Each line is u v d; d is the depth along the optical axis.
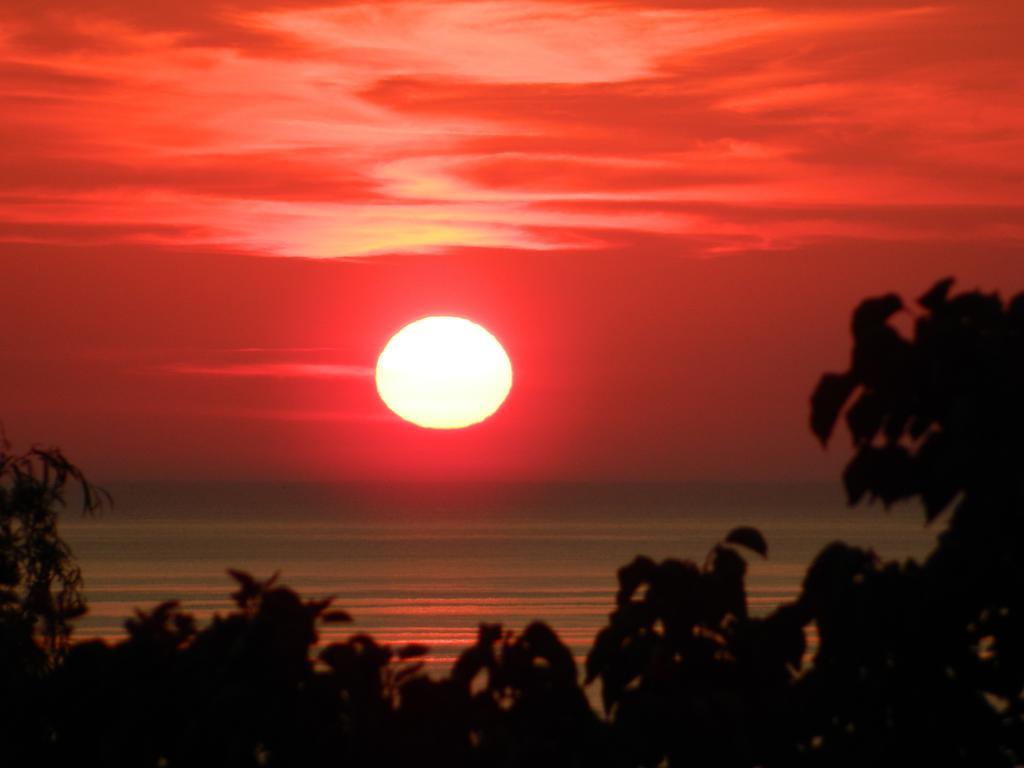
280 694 15.66
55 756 17.06
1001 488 14.80
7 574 35.19
